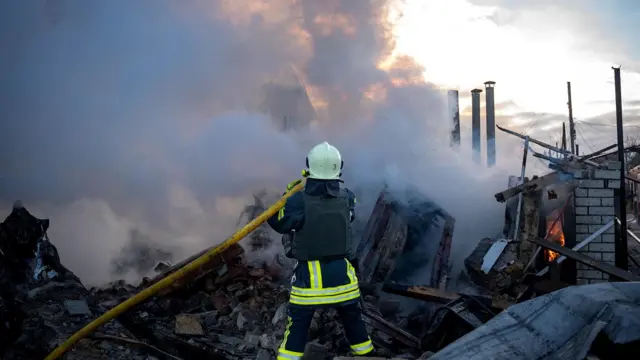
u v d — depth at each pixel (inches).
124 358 181.9
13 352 180.7
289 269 287.0
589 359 98.7
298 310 143.1
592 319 107.3
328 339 203.8
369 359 145.1
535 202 284.7
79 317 207.2
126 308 158.7
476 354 112.2
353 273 147.3
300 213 142.5
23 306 204.8
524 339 113.4
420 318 241.1
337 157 146.6
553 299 118.3
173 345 197.9
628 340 98.5
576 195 279.0
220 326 221.0
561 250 232.4
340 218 145.1
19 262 228.5
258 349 200.2
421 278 309.0
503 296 221.0
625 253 284.2
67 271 250.2
